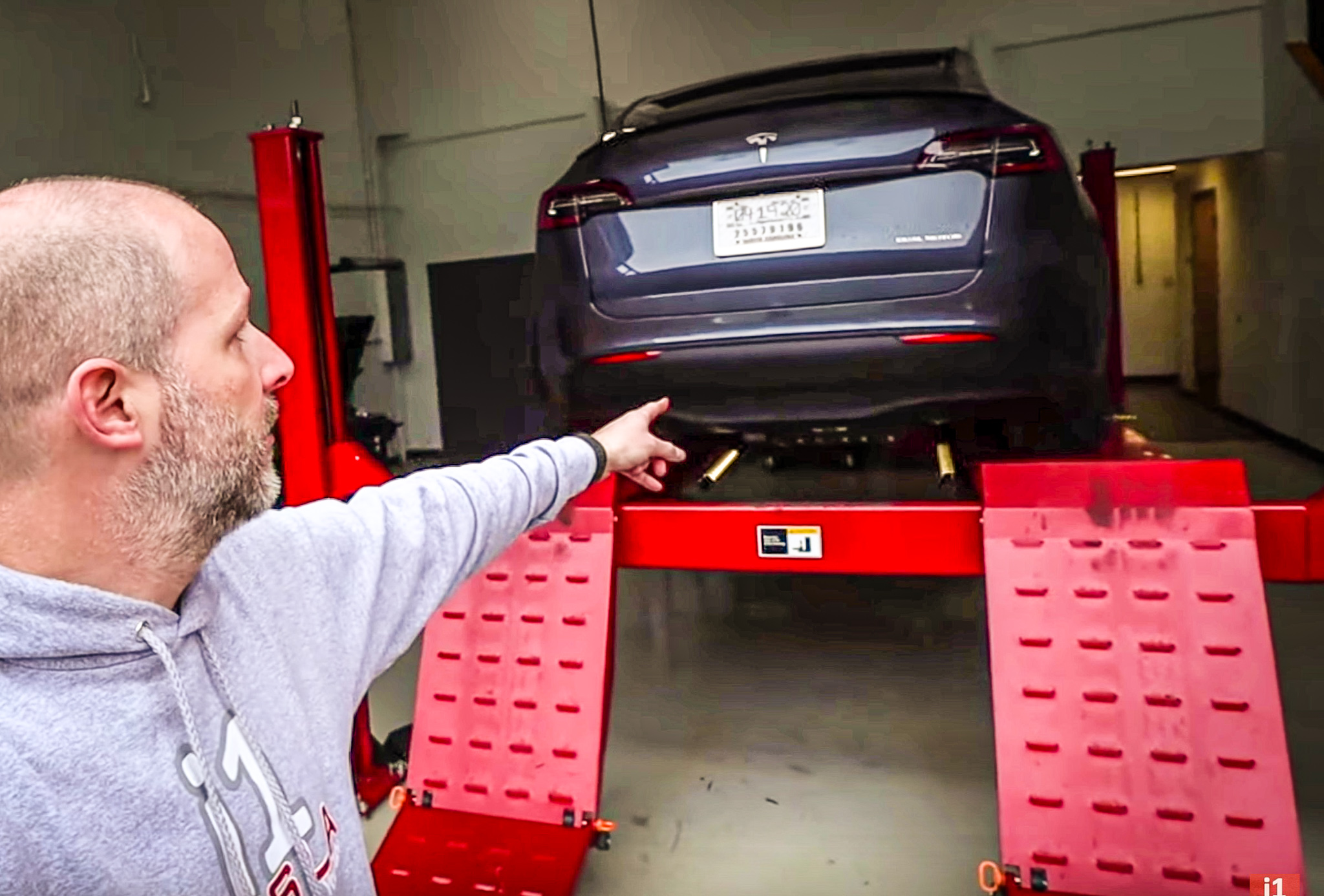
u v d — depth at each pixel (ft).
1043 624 4.38
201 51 16.43
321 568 2.88
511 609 5.40
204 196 16.81
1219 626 4.15
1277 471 11.22
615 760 7.06
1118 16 9.52
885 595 10.79
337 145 16.84
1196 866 3.96
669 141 6.70
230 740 2.23
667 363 6.79
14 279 1.82
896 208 6.18
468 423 17.84
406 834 5.14
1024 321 6.08
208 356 2.12
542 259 7.27
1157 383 11.28
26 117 14.93
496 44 14.80
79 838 1.83
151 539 2.05
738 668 8.80
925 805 6.14
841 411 6.55
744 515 5.10
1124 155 9.84
